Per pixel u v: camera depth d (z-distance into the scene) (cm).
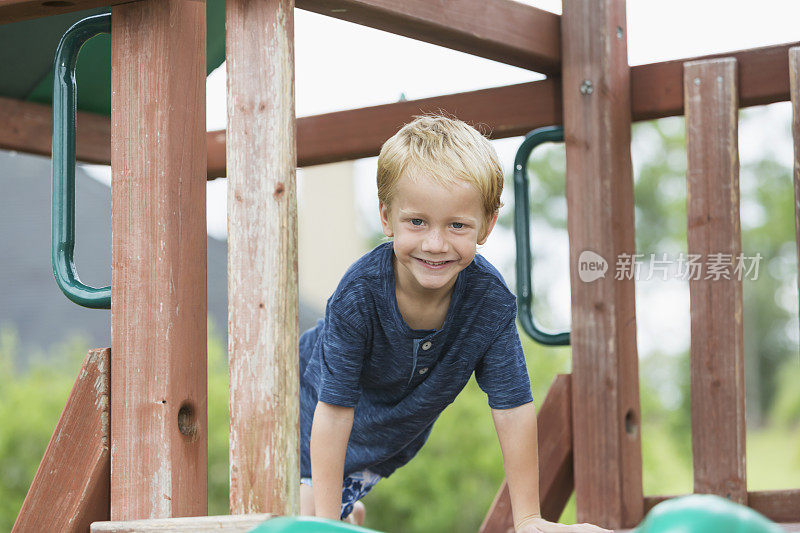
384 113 462
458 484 1005
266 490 245
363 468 340
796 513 368
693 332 382
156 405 261
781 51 387
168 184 264
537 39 390
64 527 265
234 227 253
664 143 3120
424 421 319
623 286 395
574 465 388
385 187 264
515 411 300
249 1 257
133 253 266
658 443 1519
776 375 3441
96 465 266
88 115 511
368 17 328
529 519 294
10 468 1002
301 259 2936
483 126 439
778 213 3225
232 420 249
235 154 254
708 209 383
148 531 245
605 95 392
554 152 2967
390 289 282
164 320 262
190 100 272
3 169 1891
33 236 1812
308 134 477
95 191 1794
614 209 391
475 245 260
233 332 251
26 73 473
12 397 1050
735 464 374
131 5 272
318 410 294
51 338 1648
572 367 392
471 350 295
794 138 364
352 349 288
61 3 271
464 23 355
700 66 389
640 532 149
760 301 3431
